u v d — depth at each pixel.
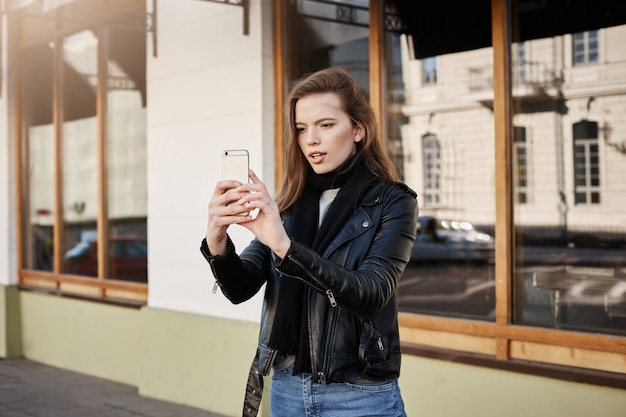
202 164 6.16
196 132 6.21
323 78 2.12
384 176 2.11
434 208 4.84
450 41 4.75
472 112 4.64
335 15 5.39
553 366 4.22
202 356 6.16
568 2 4.24
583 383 4.09
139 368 6.73
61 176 8.24
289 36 5.68
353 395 2.04
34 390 7.02
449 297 4.78
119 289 7.36
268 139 5.71
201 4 6.12
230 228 5.76
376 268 1.93
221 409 6.02
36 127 8.61
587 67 4.17
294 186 2.19
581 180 4.19
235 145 5.89
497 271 4.52
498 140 4.49
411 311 4.97
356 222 2.04
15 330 8.64
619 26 4.05
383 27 5.10
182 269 6.40
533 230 4.40
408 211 2.04
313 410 2.07
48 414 6.17
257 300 5.79
